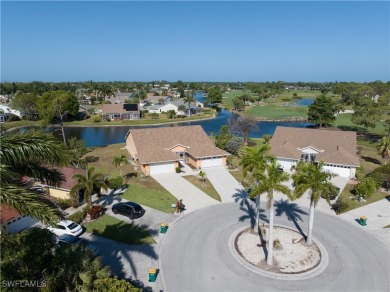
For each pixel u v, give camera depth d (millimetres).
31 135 15016
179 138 53625
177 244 27656
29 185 15805
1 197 12453
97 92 178500
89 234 29031
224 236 29172
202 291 21734
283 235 29500
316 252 26750
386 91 147375
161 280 22766
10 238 17328
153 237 28797
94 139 84062
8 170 13727
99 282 17344
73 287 17078
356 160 47344
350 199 38250
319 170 25797
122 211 32969
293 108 145750
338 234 29812
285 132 56219
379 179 41562
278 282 22812
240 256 25859
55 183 17234
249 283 22656
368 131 86188
